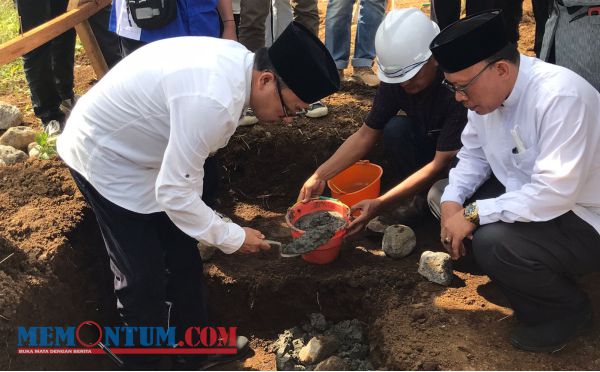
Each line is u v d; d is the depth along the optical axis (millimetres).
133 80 2414
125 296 2748
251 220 4258
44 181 3666
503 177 2855
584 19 2971
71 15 3713
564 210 2516
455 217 2750
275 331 3668
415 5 6023
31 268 3014
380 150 4348
